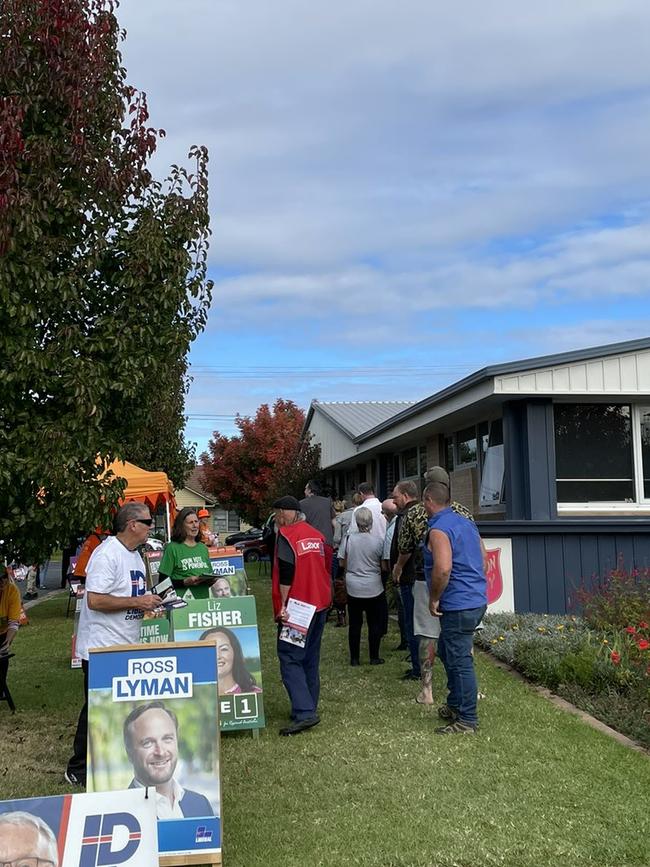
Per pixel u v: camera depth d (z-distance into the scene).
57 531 7.58
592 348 12.14
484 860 4.51
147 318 7.74
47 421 7.30
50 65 7.38
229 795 5.54
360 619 9.75
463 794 5.45
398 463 21.20
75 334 7.31
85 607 5.89
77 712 8.20
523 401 12.52
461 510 7.38
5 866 3.33
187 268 7.91
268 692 8.61
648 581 10.50
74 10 7.45
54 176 7.28
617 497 12.80
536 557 11.61
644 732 6.61
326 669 9.52
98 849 3.42
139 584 5.95
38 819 3.44
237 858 4.57
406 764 6.05
